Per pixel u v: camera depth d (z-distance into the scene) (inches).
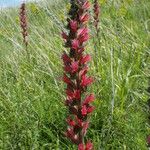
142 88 24.9
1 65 32.1
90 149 12.0
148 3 43.9
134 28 35.8
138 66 27.5
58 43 33.5
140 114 22.0
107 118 22.6
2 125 23.2
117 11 41.2
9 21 46.0
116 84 25.0
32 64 31.1
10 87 27.8
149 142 11.3
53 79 27.8
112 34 33.2
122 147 20.1
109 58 28.6
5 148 21.5
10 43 38.7
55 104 24.0
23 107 24.1
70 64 11.7
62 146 21.2
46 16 42.6
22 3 32.8
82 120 12.0
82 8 11.4
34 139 21.5
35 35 36.0
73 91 11.9
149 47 31.7
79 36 11.6
